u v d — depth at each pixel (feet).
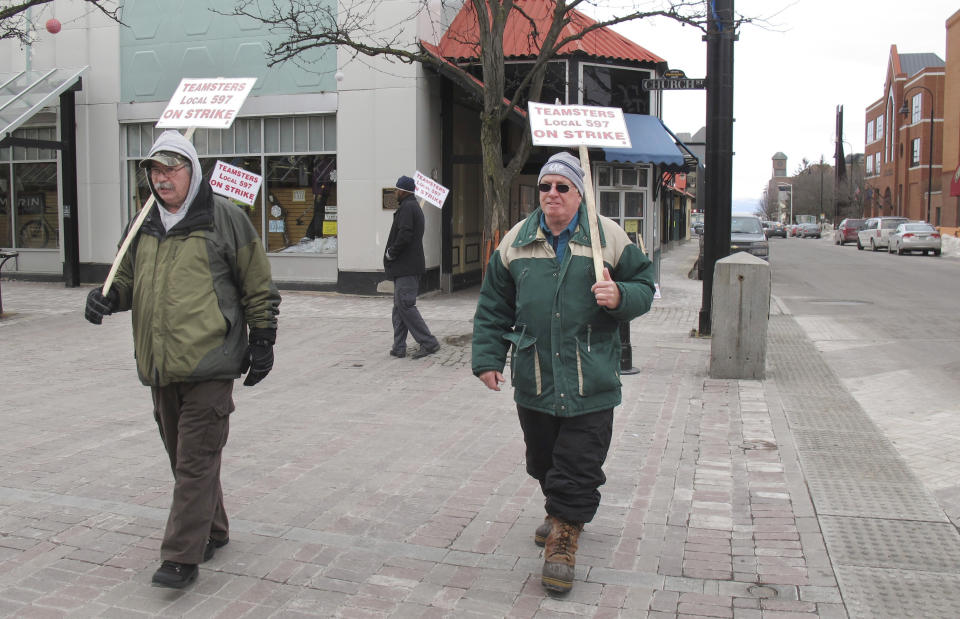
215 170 30.17
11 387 25.21
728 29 32.71
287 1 48.11
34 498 15.31
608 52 50.67
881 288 62.39
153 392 12.10
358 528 13.97
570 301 11.69
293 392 24.80
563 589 11.34
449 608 11.16
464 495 15.64
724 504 14.98
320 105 48.44
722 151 34.17
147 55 51.42
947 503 15.01
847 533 13.52
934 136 201.67
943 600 11.16
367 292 48.26
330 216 49.57
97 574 12.14
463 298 49.03
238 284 12.25
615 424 20.77
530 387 11.87
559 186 11.71
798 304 51.01
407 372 27.73
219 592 11.60
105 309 12.21
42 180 55.26
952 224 174.70
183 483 11.55
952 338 35.94
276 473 16.98
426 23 48.26
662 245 110.11
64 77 51.52
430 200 35.06
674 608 11.07
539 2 50.90
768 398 23.59
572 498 11.68
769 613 10.89
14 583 11.82
